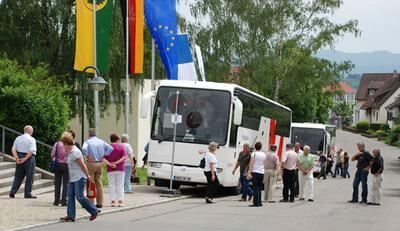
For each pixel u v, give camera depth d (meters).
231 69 50.06
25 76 25.02
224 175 22.69
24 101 23.59
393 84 133.12
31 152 18.31
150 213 17.02
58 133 24.00
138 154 42.28
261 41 51.72
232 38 48.19
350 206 21.06
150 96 22.48
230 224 15.10
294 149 23.94
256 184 19.95
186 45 29.17
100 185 16.70
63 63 33.19
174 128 21.70
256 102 26.39
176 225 14.59
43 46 33.09
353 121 163.62
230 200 22.08
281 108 31.75
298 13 56.91
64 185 16.83
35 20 32.94
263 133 27.95
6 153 23.69
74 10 33.12
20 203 17.19
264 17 51.56
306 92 60.56
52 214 15.30
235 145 23.55
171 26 28.91
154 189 24.47
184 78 29.05
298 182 24.30
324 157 43.91
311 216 17.48
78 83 33.53
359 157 22.45
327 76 58.31
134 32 26.73
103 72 24.42
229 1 49.34
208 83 23.28
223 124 22.80
